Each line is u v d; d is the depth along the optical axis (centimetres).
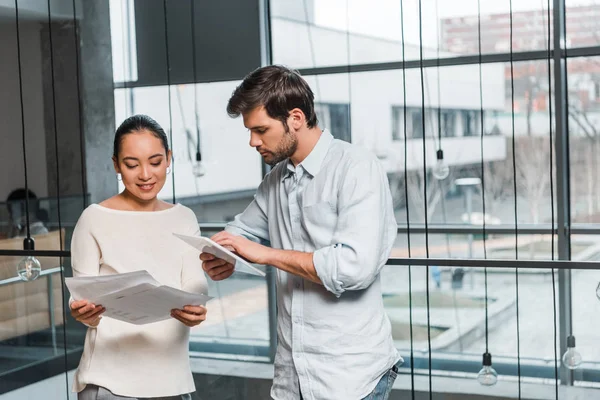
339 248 186
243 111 190
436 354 310
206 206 415
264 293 358
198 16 395
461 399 308
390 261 299
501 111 353
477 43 351
